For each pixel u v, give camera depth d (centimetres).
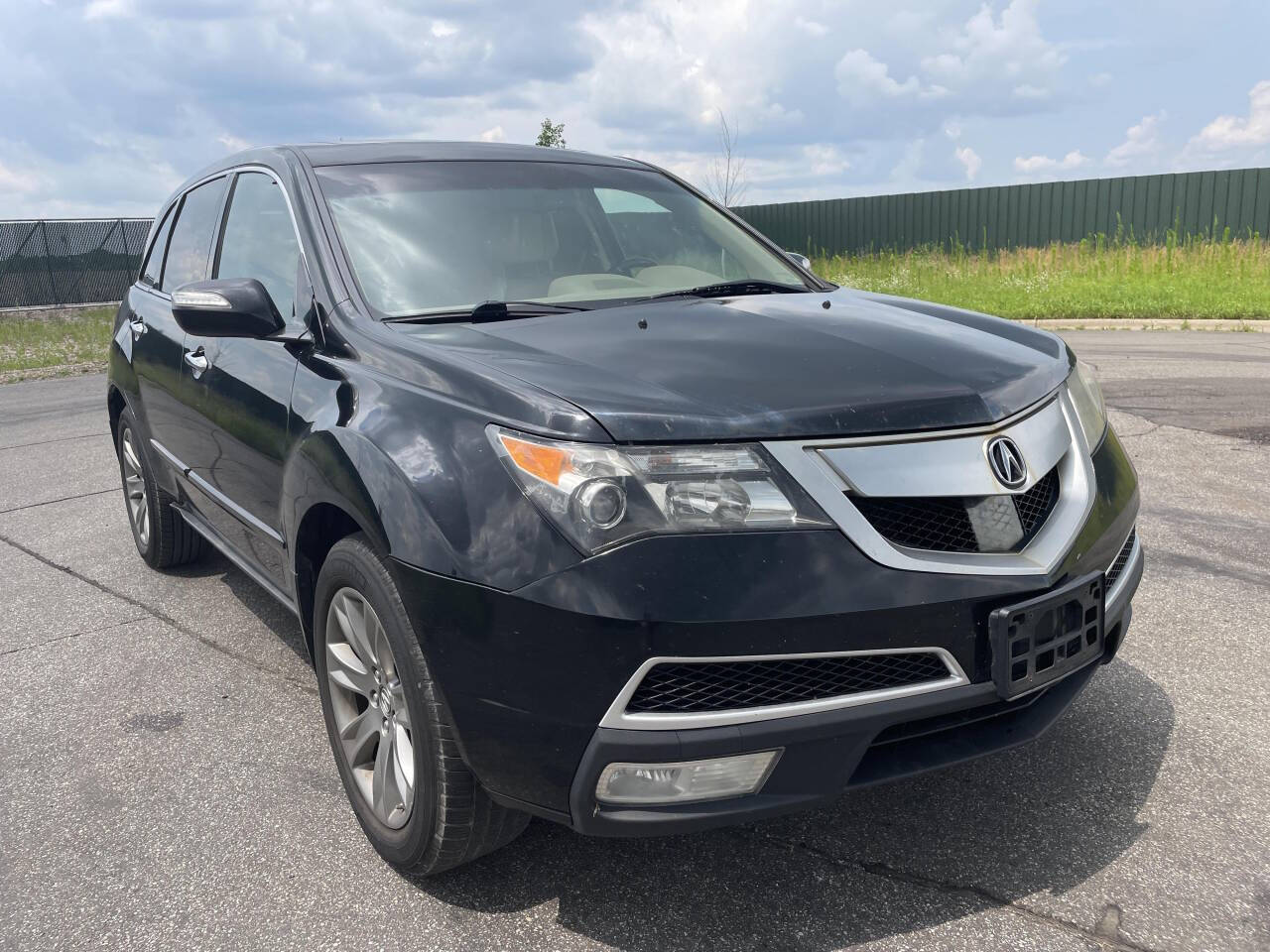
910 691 217
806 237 2917
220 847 272
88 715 352
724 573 205
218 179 430
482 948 229
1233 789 278
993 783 287
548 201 357
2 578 505
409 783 249
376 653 257
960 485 226
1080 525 246
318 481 264
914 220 2648
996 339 288
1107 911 232
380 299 299
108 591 480
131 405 471
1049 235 2417
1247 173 2114
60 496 672
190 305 299
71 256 2727
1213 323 1316
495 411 229
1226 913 229
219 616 443
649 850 263
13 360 1606
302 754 321
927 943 224
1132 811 270
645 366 242
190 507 432
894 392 233
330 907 245
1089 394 290
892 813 275
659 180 411
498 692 216
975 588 218
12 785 307
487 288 312
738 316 288
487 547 216
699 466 211
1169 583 427
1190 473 593
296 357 306
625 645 204
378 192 340
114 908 247
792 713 211
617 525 208
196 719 347
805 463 216
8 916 246
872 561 213
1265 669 347
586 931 233
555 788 217
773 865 255
